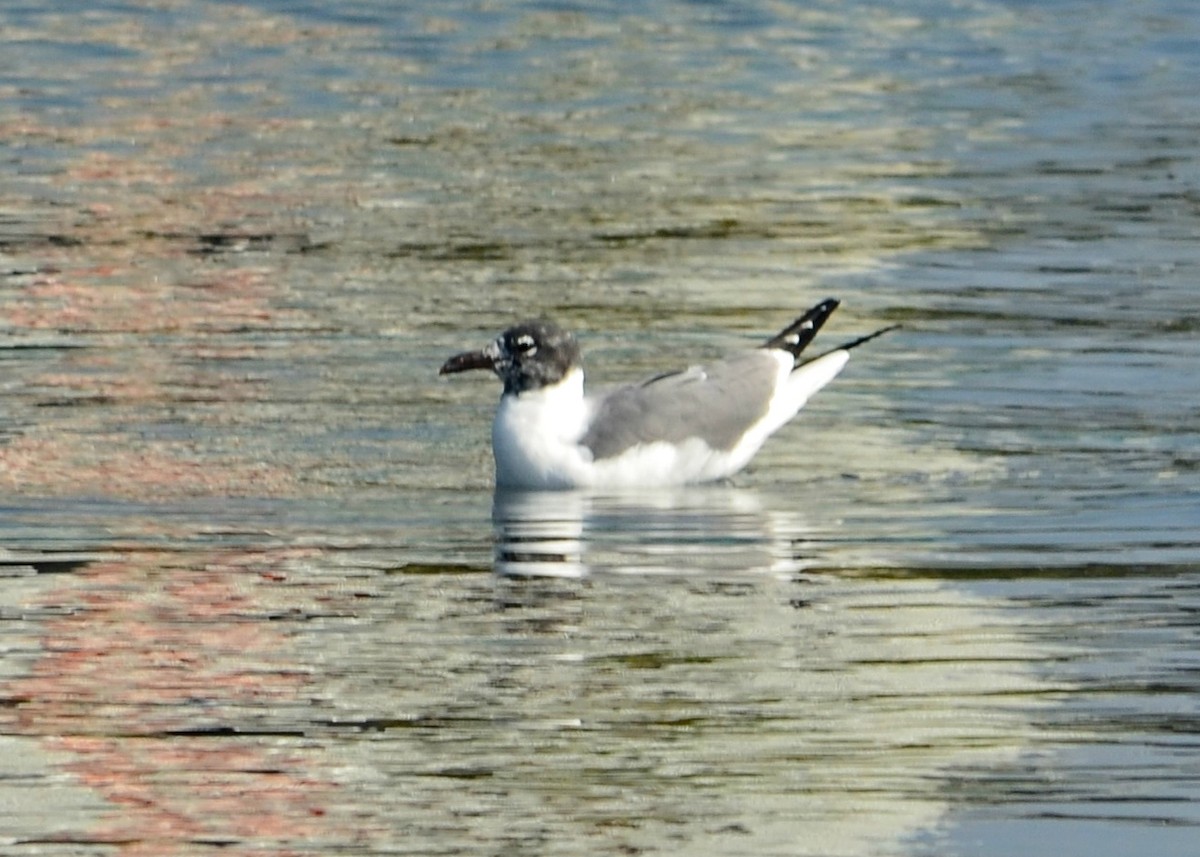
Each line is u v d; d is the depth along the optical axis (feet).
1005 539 49.08
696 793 36.17
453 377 62.13
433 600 45.24
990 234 80.59
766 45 118.93
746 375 54.90
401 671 41.47
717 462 53.78
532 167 91.45
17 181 87.51
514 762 37.52
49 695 40.32
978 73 112.27
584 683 40.86
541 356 53.01
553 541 49.01
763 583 46.29
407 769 37.27
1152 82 110.22
